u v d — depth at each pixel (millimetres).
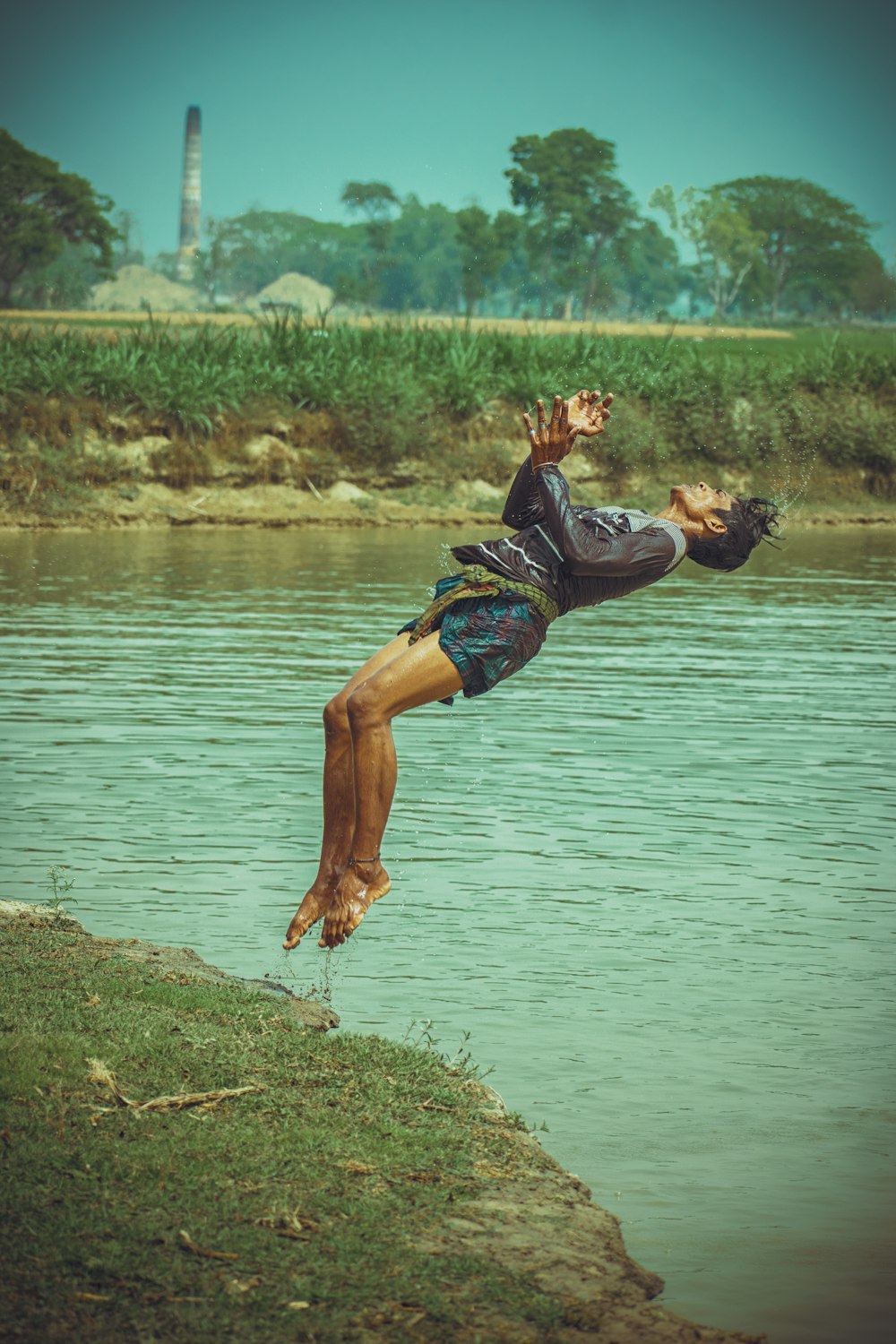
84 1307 4645
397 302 146750
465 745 13688
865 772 12742
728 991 7984
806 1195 5980
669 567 6051
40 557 29078
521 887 9633
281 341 41938
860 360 48500
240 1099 6227
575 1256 5328
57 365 37219
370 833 5922
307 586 25078
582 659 18562
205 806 11422
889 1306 5234
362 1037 7121
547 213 131375
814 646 19734
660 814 11406
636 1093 6809
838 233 144375
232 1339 4555
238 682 16500
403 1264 5074
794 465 44812
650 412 44188
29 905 8906
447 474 40500
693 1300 5219
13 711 14797
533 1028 7480
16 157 120812
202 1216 5223
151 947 8359
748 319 138125
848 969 8312
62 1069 6223
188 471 37562
